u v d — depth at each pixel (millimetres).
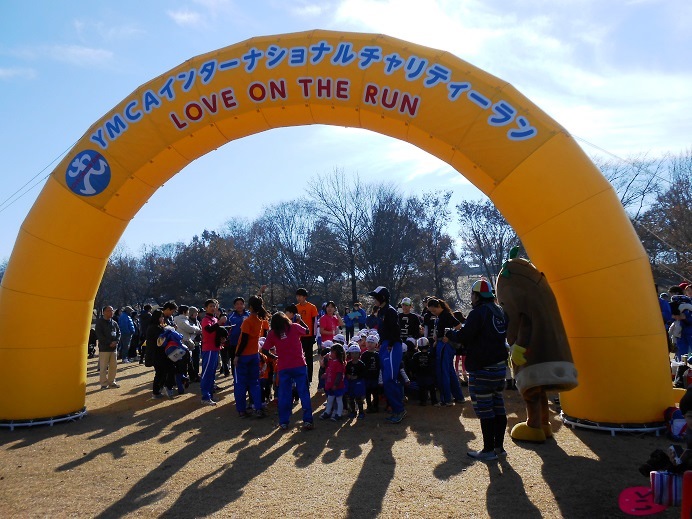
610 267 6059
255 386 8039
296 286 49750
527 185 6273
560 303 6402
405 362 9109
